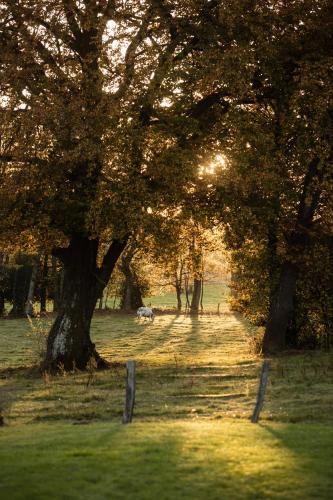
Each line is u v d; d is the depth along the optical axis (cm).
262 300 3672
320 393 2062
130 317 6994
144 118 2814
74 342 3009
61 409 1934
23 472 968
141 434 1259
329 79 2784
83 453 1077
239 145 2770
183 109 2758
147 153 2633
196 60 2691
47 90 2620
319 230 3338
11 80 2553
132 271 7975
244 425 1444
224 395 2073
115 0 2711
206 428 1355
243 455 1066
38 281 7438
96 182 2664
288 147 3056
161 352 4016
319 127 2855
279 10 2827
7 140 2542
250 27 2714
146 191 2583
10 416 1847
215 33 2759
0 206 2572
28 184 2538
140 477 945
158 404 1956
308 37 2925
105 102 2530
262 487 905
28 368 3141
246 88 2642
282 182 2811
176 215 2770
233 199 2756
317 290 3509
